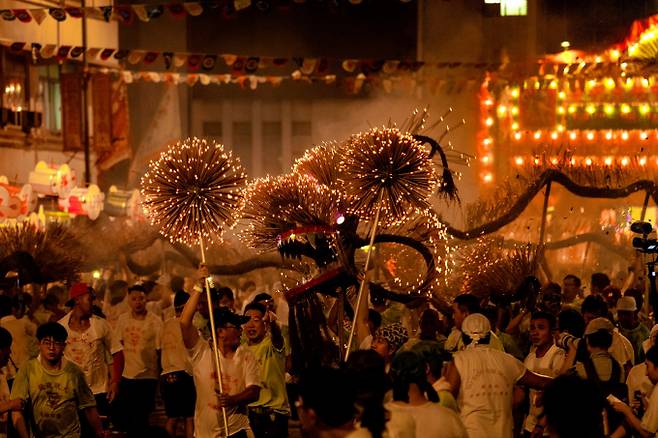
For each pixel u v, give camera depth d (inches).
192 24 3526.1
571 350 842.8
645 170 1540.4
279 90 3558.1
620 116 2372.0
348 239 925.8
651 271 1144.8
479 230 1344.7
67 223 1701.5
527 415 941.8
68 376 820.6
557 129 2395.4
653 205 1817.2
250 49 3592.5
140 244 1679.4
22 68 2659.9
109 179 2935.5
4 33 2551.7
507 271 1223.5
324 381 479.5
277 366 984.9
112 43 3110.2
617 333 957.8
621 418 731.4
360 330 921.5
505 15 3053.6
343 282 920.9
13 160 2610.7
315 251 922.1
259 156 3548.2
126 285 1546.5
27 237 1501.0
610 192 1470.2
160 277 1614.2
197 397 865.5
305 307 927.0
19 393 813.2
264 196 932.6
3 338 825.5
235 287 1852.9
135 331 1219.9
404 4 3543.3
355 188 890.7
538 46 3034.0
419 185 887.1
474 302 934.4
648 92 2354.8
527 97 2416.3
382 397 514.9
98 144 2704.2
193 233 839.7
